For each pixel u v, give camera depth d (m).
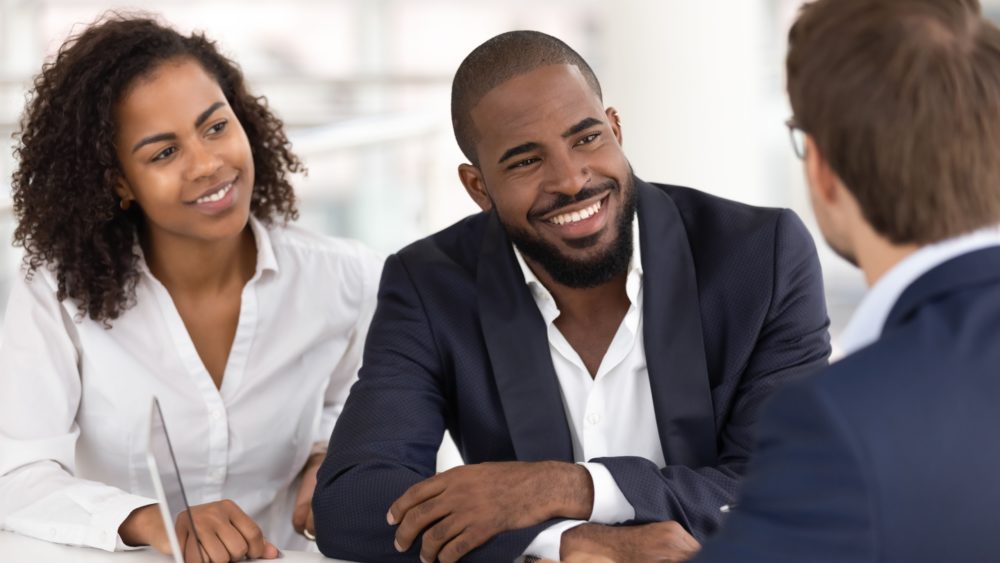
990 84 1.69
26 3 13.05
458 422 3.31
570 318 3.19
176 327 3.64
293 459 3.90
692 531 2.77
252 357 3.75
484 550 2.71
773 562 1.61
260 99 3.82
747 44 7.19
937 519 1.57
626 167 3.03
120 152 3.42
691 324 3.09
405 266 3.36
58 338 3.56
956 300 1.69
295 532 3.99
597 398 3.16
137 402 3.63
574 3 18.75
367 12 16.03
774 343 3.11
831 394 1.61
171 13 17.44
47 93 3.45
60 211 3.47
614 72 7.36
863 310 1.79
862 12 1.73
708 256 3.16
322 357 3.91
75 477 3.49
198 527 2.85
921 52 1.69
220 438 3.71
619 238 3.03
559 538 2.67
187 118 3.38
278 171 3.85
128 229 3.59
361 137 6.49
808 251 3.18
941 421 1.59
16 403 3.50
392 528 2.86
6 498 3.30
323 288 3.86
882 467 1.56
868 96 1.71
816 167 1.84
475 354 3.21
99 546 3.00
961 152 1.69
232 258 3.71
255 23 17.78
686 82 7.16
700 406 3.06
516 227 3.05
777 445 1.67
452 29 18.59
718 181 7.21
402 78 8.89
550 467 2.77
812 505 1.59
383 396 3.17
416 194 6.77
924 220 1.71
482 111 3.00
